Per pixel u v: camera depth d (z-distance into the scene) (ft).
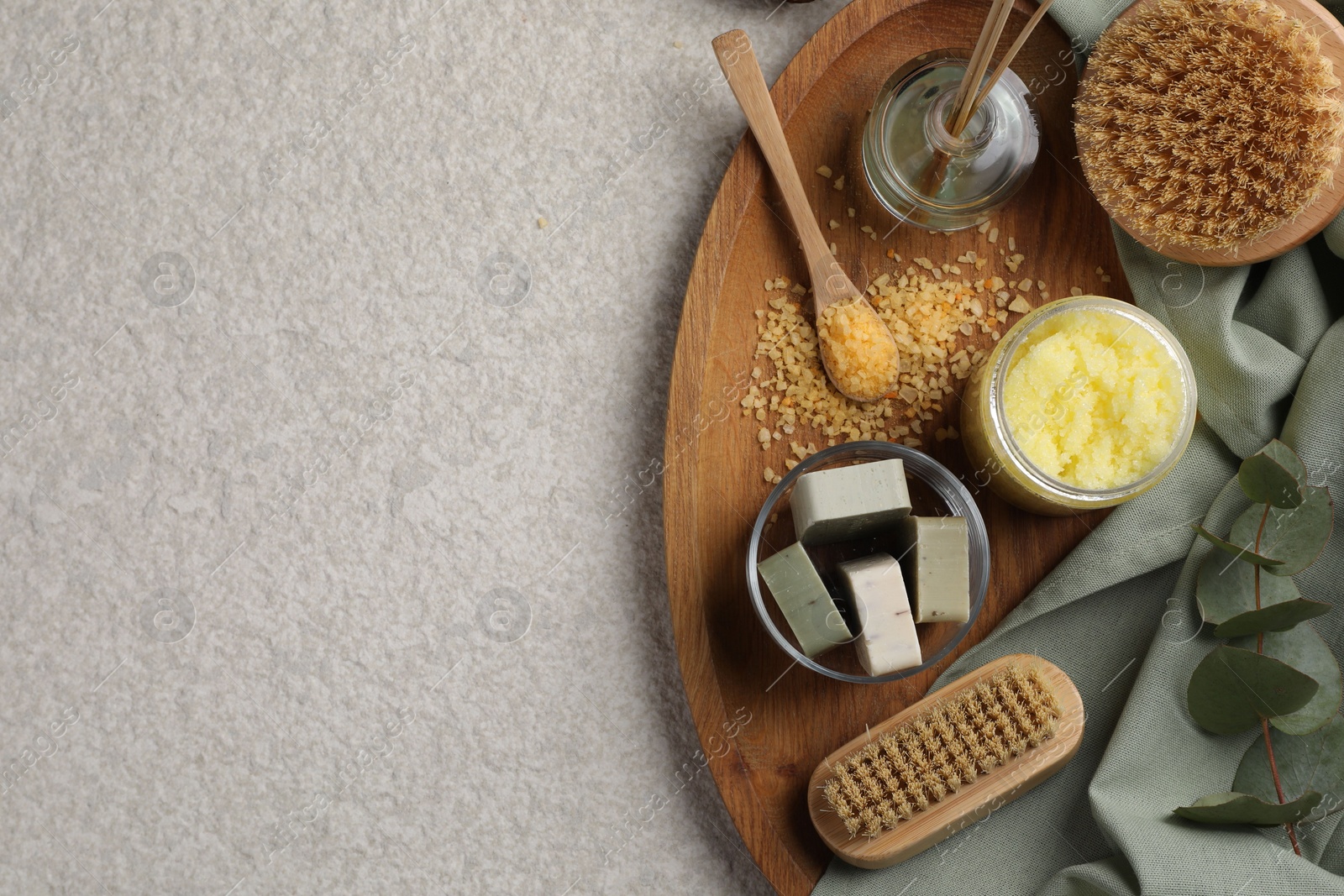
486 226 2.51
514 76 2.50
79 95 2.52
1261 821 2.20
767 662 2.34
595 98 2.50
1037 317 2.26
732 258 2.36
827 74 2.38
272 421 2.52
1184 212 2.28
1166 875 2.22
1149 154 2.28
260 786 2.50
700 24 2.49
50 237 2.52
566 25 2.50
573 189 2.50
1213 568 2.28
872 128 2.34
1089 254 2.39
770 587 2.25
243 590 2.51
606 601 2.49
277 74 2.52
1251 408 2.31
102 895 2.50
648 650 2.48
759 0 2.49
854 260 2.39
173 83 2.52
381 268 2.51
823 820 2.28
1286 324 2.33
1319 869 2.21
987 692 2.29
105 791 2.50
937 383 2.39
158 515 2.52
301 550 2.51
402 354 2.51
